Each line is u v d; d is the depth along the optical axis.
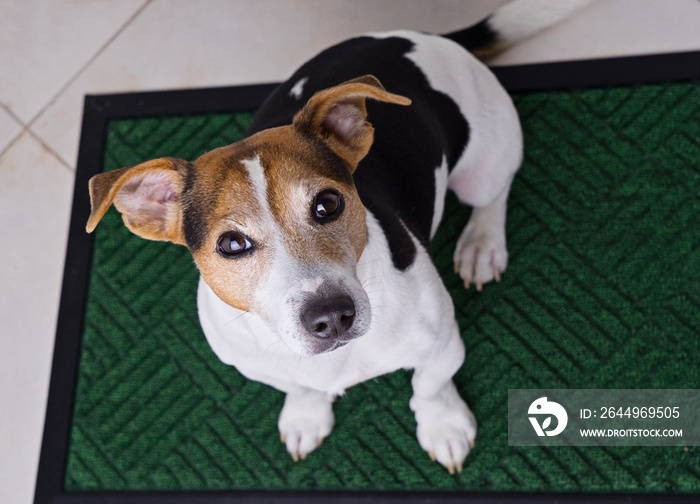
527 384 0.82
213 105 0.93
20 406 0.87
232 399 0.85
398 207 0.66
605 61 0.88
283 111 0.70
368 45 0.73
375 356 0.66
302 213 0.57
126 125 0.94
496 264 0.84
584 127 0.87
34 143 0.96
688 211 0.84
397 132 0.68
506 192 0.84
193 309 0.87
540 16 0.81
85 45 0.99
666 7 0.89
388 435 0.82
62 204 0.93
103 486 0.84
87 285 0.89
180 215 0.59
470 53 0.78
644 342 0.82
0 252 0.92
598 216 0.85
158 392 0.86
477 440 0.81
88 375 0.87
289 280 0.56
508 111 0.78
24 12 1.00
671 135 0.86
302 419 0.81
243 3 0.97
